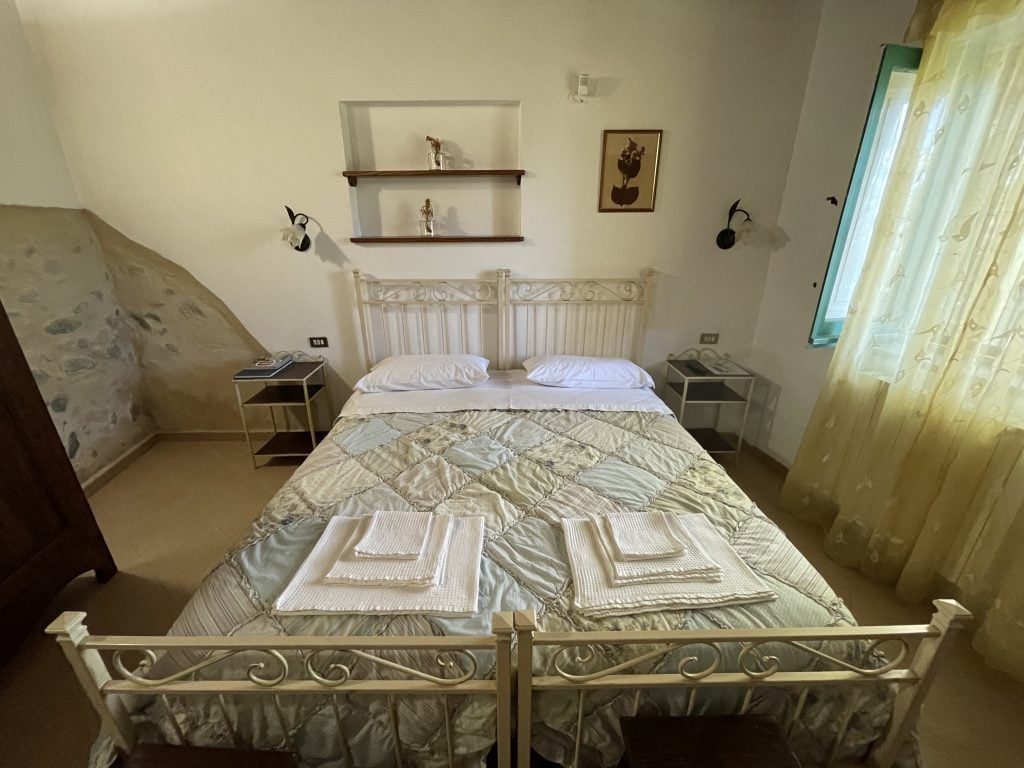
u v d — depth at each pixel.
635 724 1.06
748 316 2.95
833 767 1.19
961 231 1.59
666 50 2.39
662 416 2.33
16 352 1.62
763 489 2.68
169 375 3.00
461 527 1.45
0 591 1.57
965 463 1.64
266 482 2.72
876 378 1.96
